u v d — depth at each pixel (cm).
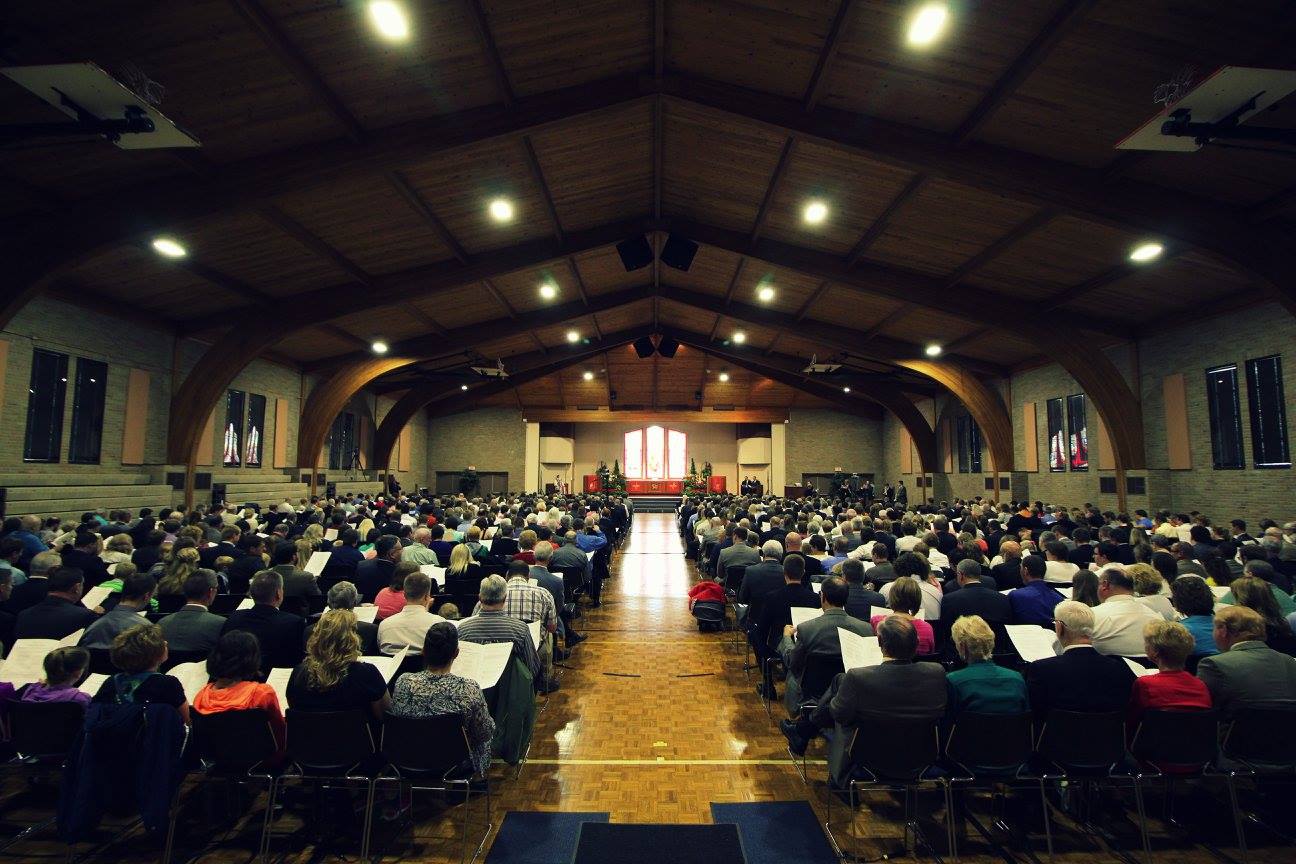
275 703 338
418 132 820
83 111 508
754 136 938
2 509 868
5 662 377
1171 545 724
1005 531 976
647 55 816
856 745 338
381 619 509
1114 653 418
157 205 804
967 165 812
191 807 403
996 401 1819
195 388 1277
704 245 1338
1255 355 1063
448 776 352
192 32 605
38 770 427
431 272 1275
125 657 318
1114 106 693
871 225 1109
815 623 429
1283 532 829
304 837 370
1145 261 1006
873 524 1039
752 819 390
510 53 745
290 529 880
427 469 2939
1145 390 1291
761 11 693
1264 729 331
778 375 2636
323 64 689
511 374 2303
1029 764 366
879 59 718
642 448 3181
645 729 527
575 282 1619
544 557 641
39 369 1036
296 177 812
